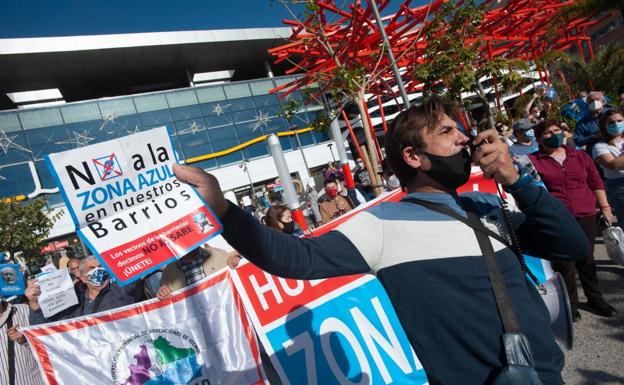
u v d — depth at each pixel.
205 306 2.97
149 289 3.94
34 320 3.44
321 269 1.12
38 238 16.06
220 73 39.94
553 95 9.77
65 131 28.75
